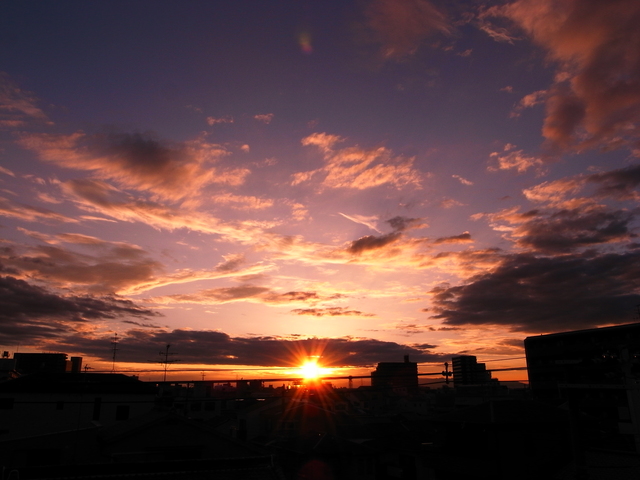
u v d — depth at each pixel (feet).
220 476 75.10
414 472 125.90
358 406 357.61
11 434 129.39
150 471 74.13
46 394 137.28
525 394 160.15
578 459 53.47
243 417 219.61
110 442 95.14
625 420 77.87
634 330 260.01
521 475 88.74
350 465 138.00
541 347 304.50
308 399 223.92
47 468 69.97
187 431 100.12
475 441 96.48
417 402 336.70
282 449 151.02
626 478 70.74
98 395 143.74
